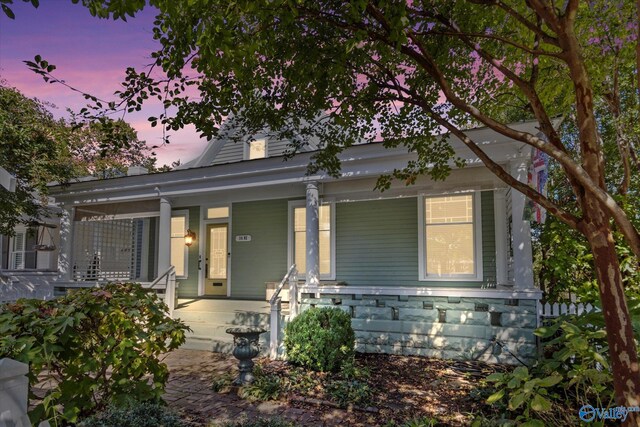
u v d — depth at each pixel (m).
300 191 10.35
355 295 7.54
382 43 3.46
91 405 3.35
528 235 6.55
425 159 5.20
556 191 10.25
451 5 3.87
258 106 4.62
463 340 6.79
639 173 8.31
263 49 3.56
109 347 3.45
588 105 2.42
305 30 3.71
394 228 9.41
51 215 13.02
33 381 3.02
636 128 7.86
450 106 4.95
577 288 6.43
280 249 10.45
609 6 5.70
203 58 2.87
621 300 2.21
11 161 9.90
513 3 4.56
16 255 16.33
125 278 12.14
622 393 2.14
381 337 7.29
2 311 3.19
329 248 9.94
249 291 10.63
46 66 3.23
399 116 4.83
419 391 5.10
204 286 11.21
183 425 3.30
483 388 5.02
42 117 10.70
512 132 2.69
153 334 3.81
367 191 8.37
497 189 7.49
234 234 10.99
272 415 4.30
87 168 16.52
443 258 8.91
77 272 11.08
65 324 3.06
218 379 5.56
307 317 6.32
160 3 2.55
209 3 2.66
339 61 3.68
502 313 6.59
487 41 4.86
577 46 2.46
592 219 2.32
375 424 4.12
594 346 3.65
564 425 3.52
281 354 6.96
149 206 10.53
